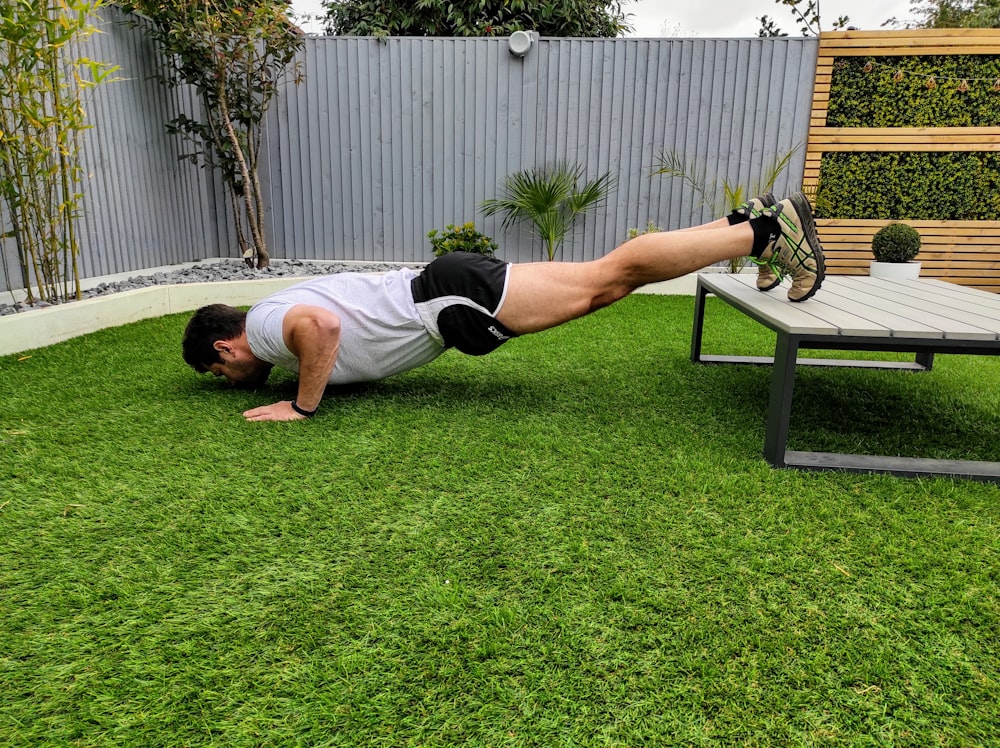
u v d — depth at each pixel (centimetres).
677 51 578
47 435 204
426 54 586
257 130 577
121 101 467
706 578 133
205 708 98
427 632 115
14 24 282
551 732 94
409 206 619
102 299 367
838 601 126
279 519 154
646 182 608
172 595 125
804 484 180
